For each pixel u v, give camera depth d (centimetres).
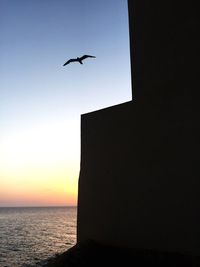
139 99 1277
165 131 1158
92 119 1480
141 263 1074
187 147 1078
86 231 1402
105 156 1381
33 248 3328
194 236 1016
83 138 1510
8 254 2894
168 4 1242
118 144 1330
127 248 1204
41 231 5622
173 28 1205
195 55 1108
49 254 2891
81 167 1492
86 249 1273
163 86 1195
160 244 1109
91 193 1413
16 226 6919
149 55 1276
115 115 1367
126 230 1234
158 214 1134
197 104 1069
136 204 1215
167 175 1127
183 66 1140
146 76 1270
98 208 1367
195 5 1143
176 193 1089
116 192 1303
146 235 1160
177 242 1061
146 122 1232
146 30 1310
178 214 1072
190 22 1147
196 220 1019
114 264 1123
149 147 1205
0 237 4484
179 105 1126
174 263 1007
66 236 4734
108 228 1308
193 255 1008
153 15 1295
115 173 1322
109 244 1286
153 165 1180
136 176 1233
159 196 1141
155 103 1210
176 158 1107
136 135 1261
